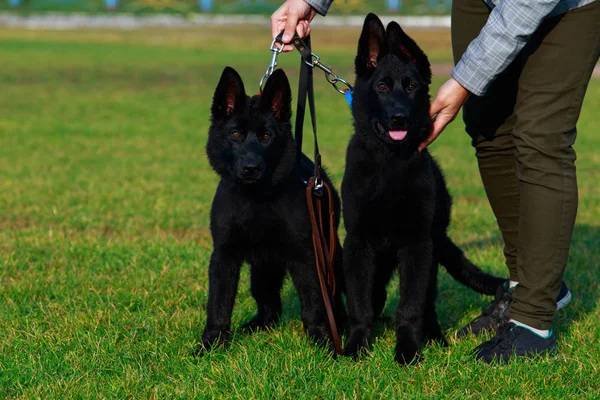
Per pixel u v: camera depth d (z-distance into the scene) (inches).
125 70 1012.5
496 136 165.5
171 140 545.6
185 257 237.8
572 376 141.6
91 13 2190.0
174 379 141.5
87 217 302.7
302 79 173.8
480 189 378.9
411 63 162.9
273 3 2321.6
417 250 159.6
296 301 203.6
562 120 144.4
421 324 158.1
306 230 166.7
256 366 144.2
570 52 141.6
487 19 157.9
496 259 237.8
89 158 462.9
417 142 158.7
